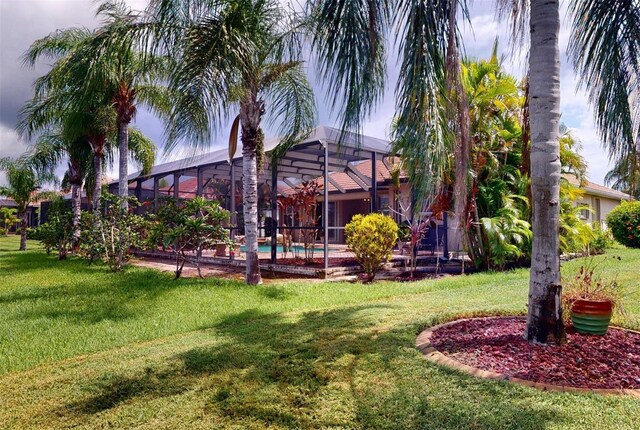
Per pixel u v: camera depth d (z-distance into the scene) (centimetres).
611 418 251
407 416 268
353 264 1085
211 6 643
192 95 565
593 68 452
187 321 567
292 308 630
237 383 339
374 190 1138
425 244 1384
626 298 579
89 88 975
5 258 1518
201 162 1356
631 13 433
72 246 1442
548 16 368
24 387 357
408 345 402
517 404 272
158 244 1025
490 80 948
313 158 1223
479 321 473
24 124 1338
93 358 429
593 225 1460
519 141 1050
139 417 294
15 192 1927
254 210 842
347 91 383
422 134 368
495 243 975
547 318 373
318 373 347
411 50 368
